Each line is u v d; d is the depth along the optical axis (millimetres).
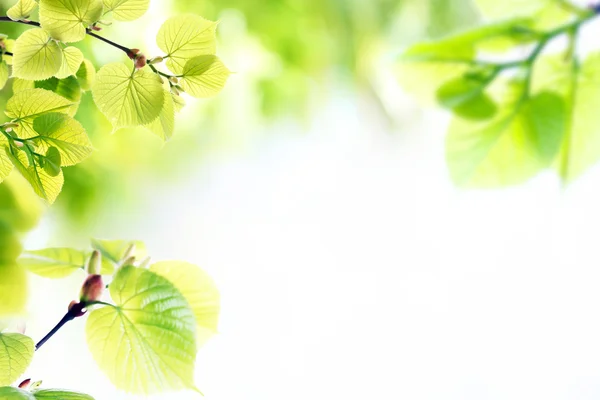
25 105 1637
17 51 1617
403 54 1983
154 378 1677
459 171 2014
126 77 1633
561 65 1984
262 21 3113
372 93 3664
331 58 3418
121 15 1635
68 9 1612
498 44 1980
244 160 3402
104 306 1675
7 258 1730
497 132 1993
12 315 1718
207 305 1715
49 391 1656
